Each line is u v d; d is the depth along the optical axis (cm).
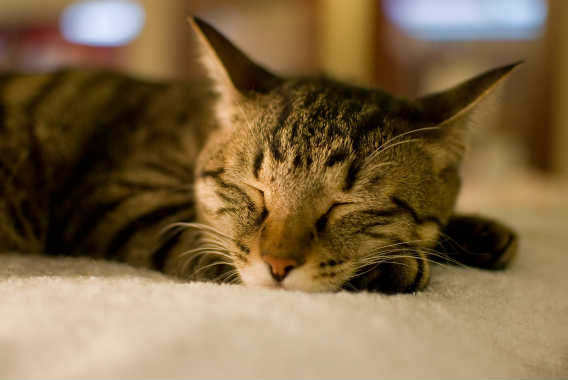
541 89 93
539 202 61
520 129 94
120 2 94
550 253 36
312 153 28
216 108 34
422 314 23
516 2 89
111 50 96
